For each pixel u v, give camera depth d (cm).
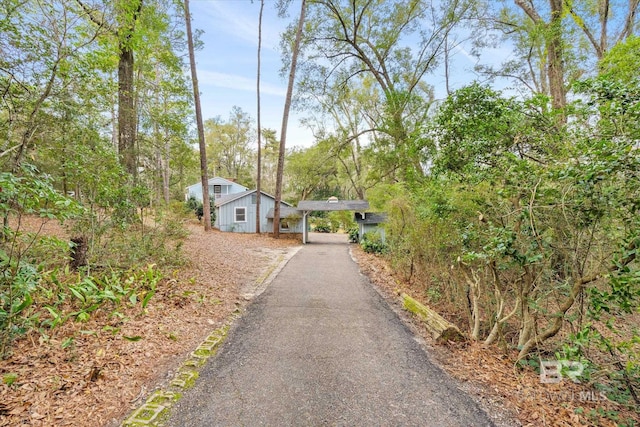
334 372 329
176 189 2155
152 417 244
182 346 373
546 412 270
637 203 249
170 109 962
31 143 448
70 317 365
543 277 363
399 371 336
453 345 411
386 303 593
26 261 328
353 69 1567
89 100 511
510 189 354
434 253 637
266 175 4184
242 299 580
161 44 985
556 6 939
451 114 537
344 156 2102
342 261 1059
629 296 257
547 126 435
